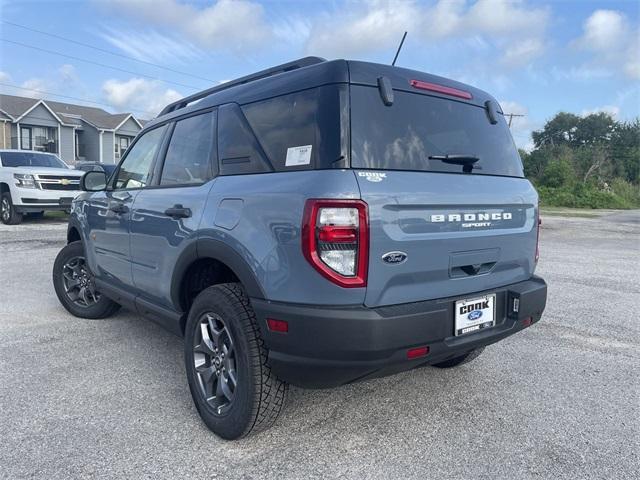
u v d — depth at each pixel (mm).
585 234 15984
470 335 2844
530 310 3113
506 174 3316
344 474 2594
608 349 4535
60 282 5324
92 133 37312
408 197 2541
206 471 2609
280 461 2707
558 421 3178
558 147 66375
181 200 3314
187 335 3178
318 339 2412
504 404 3410
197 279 3418
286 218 2506
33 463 2648
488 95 3461
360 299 2422
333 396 3494
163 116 4078
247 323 2734
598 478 2576
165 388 3594
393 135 2695
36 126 34031
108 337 4684
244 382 2736
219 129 3252
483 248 2932
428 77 3045
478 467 2666
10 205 13148
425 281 2646
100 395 3469
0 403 3324
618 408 3365
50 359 4117
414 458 2746
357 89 2635
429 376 3871
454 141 3014
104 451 2781
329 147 2516
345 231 2367
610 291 6945
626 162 60031
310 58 3041
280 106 2865
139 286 3936
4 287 6621
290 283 2490
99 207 4531
